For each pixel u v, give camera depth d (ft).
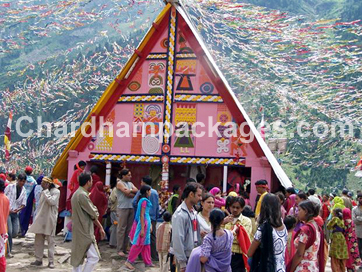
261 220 25.12
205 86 54.80
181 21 55.47
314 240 27.27
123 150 55.77
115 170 61.82
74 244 33.60
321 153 171.42
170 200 44.37
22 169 141.28
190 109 54.90
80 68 147.74
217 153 53.83
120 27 312.71
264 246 24.63
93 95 148.87
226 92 54.13
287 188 47.37
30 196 54.75
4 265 33.78
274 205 25.03
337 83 94.27
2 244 33.73
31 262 41.83
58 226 56.70
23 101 146.92
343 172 188.55
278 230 24.90
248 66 100.53
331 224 43.65
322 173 195.42
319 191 192.95
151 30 55.57
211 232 25.25
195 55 55.16
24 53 322.55
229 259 25.38
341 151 172.65
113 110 56.49
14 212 48.55
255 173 52.80
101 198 48.85
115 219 49.65
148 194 40.73
